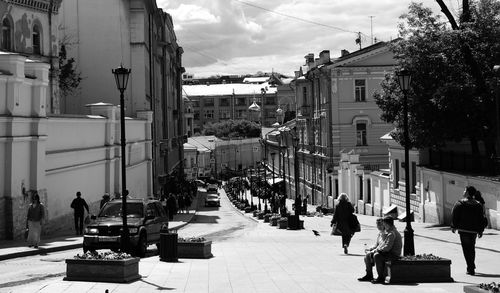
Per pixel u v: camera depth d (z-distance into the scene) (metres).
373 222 38.03
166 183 67.19
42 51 36.47
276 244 23.94
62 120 28.83
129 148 43.22
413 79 30.78
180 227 38.28
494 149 30.45
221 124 167.62
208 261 18.06
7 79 23.38
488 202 26.56
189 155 128.75
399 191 39.56
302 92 73.44
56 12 37.59
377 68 58.50
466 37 29.42
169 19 80.75
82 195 31.80
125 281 13.51
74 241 23.77
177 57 102.94
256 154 167.00
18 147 24.23
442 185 32.19
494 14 30.45
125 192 17.06
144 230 20.64
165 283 13.70
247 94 187.50
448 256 18.45
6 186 23.67
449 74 30.42
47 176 27.06
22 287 12.92
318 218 45.16
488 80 28.77
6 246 21.53
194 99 188.12
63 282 13.33
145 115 50.69
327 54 63.38
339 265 17.11
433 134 31.55
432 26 31.03
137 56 53.19
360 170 49.31
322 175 63.75
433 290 12.08
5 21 33.88
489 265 16.11
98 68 52.81
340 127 58.69
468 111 30.02
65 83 48.44
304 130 73.62
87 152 32.38
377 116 58.84
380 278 13.52
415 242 23.56
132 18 53.22
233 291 12.69
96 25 52.78
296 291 12.61
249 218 51.41
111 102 52.97
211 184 117.75
